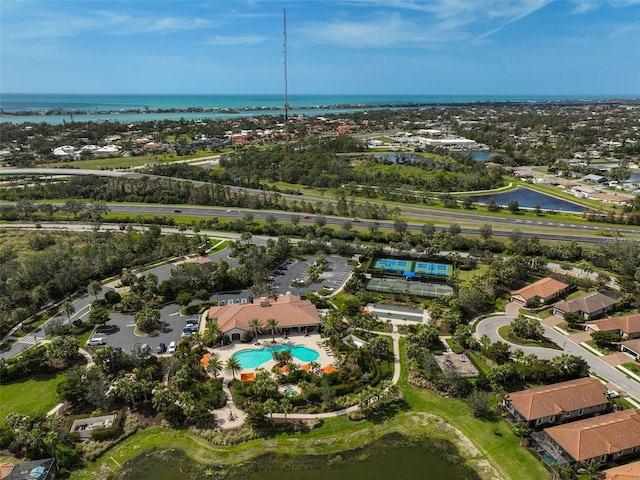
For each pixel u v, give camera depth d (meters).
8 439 72.81
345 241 171.00
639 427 72.69
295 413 81.94
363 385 88.44
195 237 170.75
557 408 78.00
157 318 110.75
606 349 101.88
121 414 80.31
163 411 79.44
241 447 74.50
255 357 98.62
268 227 181.62
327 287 134.62
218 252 162.75
